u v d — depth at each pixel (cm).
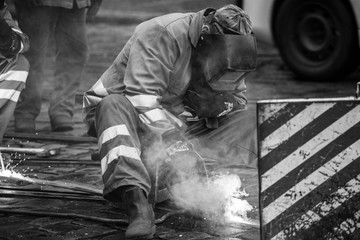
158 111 722
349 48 1603
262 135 605
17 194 846
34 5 1193
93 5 1273
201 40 731
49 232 723
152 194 768
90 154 1076
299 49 1680
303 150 603
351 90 1575
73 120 1336
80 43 1255
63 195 845
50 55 1947
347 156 599
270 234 612
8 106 959
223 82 746
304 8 1647
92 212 789
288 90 1584
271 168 607
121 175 686
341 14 1583
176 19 742
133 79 726
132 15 2580
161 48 730
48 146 1129
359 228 602
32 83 1221
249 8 1720
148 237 690
